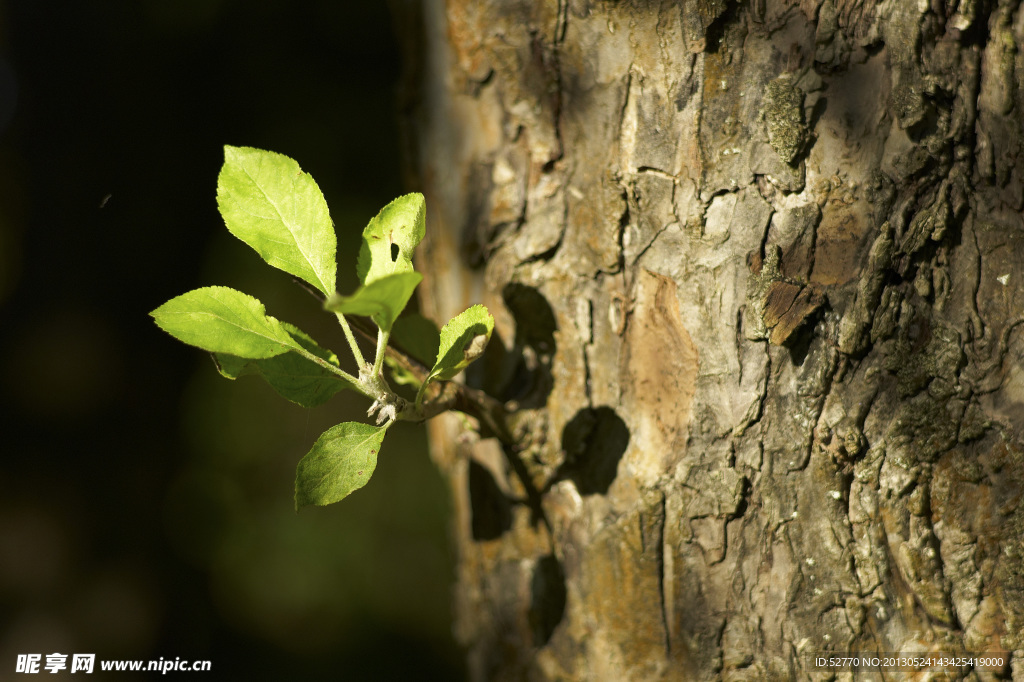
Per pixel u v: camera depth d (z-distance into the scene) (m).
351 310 0.66
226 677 1.46
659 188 0.71
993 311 0.69
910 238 0.69
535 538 0.74
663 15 0.70
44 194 1.30
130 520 1.38
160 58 1.32
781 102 0.70
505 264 0.73
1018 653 0.69
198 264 1.38
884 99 0.69
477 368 0.74
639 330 0.72
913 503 0.70
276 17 1.42
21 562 1.31
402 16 0.75
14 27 1.29
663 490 0.72
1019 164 0.69
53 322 1.31
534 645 0.74
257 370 0.69
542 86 0.72
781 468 0.70
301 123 1.48
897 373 0.70
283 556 1.52
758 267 0.70
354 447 0.68
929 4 0.69
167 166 1.33
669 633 0.72
